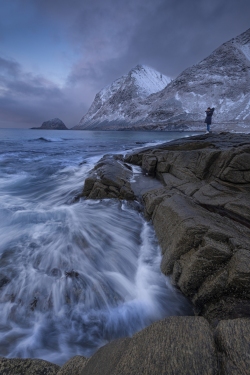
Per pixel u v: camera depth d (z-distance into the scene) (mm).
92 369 1865
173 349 1694
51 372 2127
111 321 3559
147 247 5469
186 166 8562
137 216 7160
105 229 6324
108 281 4328
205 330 1823
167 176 9078
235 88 166250
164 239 4816
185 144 11953
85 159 18391
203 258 3338
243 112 138750
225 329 1828
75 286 4055
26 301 3676
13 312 3504
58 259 4797
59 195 9570
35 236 5801
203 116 155375
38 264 4586
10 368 2174
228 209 5176
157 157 10500
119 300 3898
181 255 3863
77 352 3100
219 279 3102
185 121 151250
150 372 1555
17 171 13891
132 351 1821
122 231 6289
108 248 5414
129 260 5102
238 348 1621
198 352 1632
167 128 147750
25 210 7555
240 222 4809
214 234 3662
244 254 3148
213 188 6363
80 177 12234
